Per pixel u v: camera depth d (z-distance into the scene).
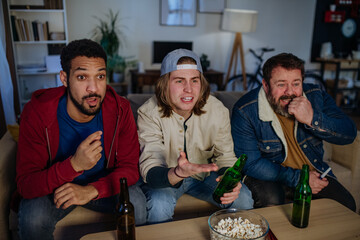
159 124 1.53
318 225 1.18
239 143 1.66
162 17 4.71
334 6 5.34
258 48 5.33
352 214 1.26
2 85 2.83
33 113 1.29
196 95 1.43
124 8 4.53
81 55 1.19
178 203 1.56
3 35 3.12
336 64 5.08
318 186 1.48
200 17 4.90
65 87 1.36
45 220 1.26
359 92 5.41
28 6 3.77
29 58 4.08
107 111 1.40
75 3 4.30
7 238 1.42
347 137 1.60
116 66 4.38
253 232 1.01
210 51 5.09
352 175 1.89
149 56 4.82
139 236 1.10
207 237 1.10
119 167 1.44
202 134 1.58
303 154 1.64
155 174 1.30
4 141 1.62
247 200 1.47
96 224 1.44
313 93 1.70
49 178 1.21
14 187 1.52
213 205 1.59
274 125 1.61
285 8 5.29
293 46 5.49
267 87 1.60
